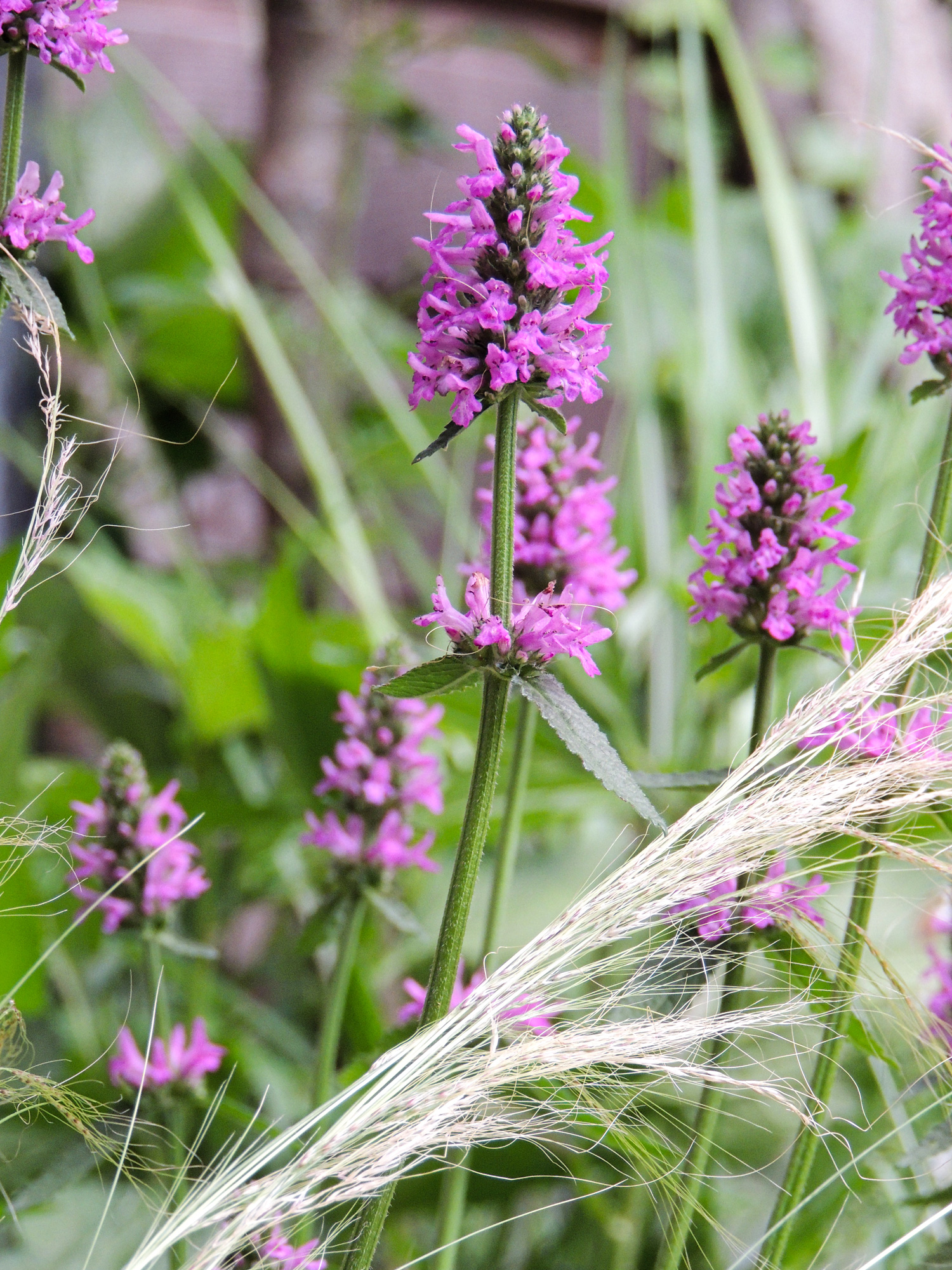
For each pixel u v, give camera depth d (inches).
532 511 53.7
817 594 50.6
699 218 88.7
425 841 54.3
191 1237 51.6
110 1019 68.9
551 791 74.4
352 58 98.7
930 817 52.6
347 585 84.4
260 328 84.6
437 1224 53.0
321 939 54.2
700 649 76.2
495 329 48.3
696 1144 50.7
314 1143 48.3
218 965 84.4
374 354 98.9
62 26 49.1
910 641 48.8
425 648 76.2
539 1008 48.8
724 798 48.3
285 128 96.0
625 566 82.7
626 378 91.9
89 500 49.5
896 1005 51.3
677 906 49.8
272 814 71.4
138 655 91.5
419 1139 47.6
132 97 86.4
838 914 51.6
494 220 48.8
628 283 87.4
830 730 50.1
